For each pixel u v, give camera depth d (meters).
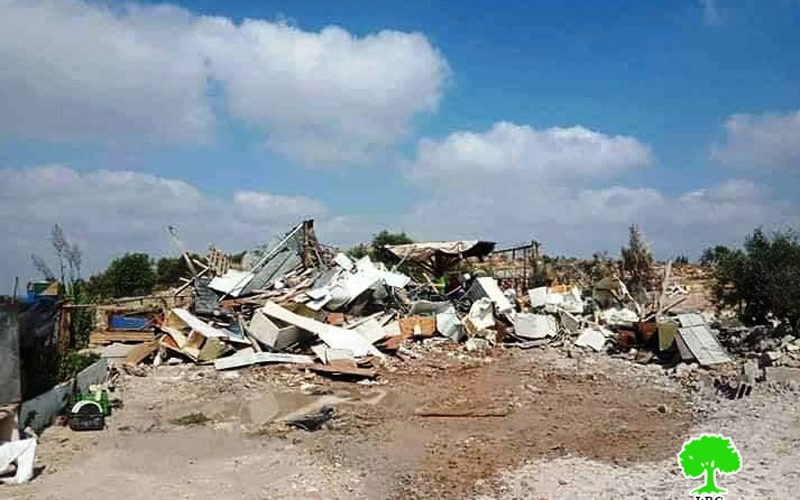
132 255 37.75
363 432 12.48
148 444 11.37
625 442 11.59
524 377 18.28
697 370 17.92
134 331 22.36
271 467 10.14
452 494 8.92
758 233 21.44
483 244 30.20
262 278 25.31
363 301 23.92
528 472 9.72
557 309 25.92
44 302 13.05
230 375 17.64
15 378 10.18
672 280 36.31
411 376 18.27
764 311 21.30
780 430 11.14
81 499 8.58
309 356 19.77
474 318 24.28
